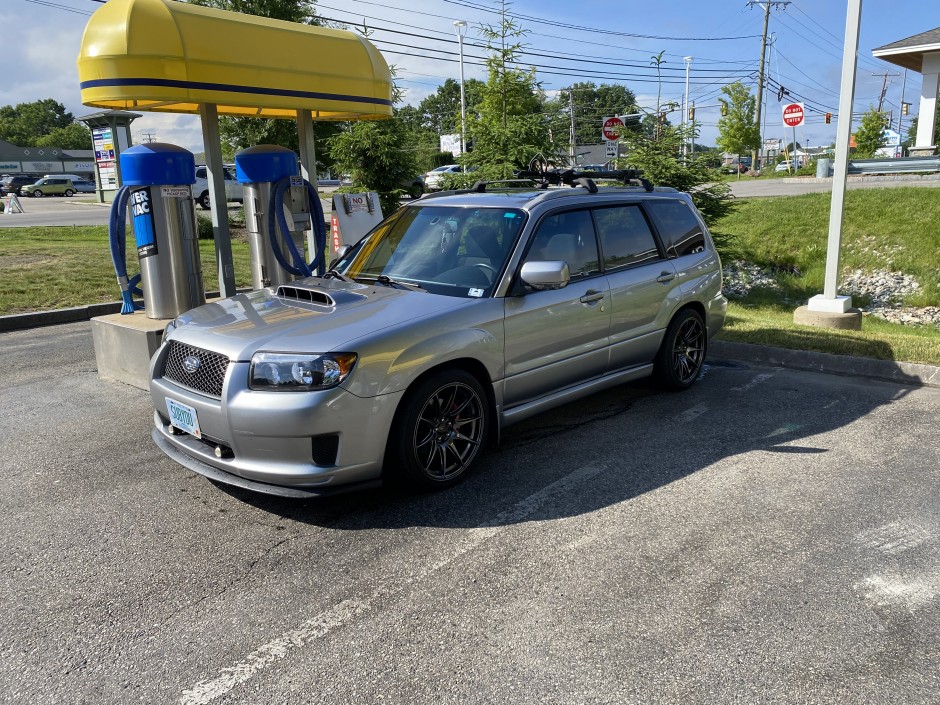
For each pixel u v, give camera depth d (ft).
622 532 12.60
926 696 8.58
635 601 10.53
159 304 21.77
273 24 23.34
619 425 18.08
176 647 9.62
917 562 11.57
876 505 13.56
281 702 8.58
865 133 132.26
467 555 11.88
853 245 51.98
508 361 15.19
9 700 8.65
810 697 8.57
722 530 12.64
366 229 37.40
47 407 19.75
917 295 45.06
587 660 9.25
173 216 21.36
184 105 26.32
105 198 112.37
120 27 20.13
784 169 150.71
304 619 10.20
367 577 11.26
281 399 12.14
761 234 55.88
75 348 26.78
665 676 8.95
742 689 8.71
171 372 14.01
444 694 8.68
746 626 9.93
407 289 15.56
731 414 18.88
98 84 20.45
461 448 14.66
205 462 13.19
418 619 10.15
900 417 18.52
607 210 18.43
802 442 16.83
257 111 30.04
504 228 16.20
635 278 18.45
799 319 30.25
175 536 12.66
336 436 12.45
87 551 12.17
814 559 11.67
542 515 13.28
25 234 59.36
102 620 10.24
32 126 504.02
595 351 17.46
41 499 14.15
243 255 49.67
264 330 13.28
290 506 13.79
